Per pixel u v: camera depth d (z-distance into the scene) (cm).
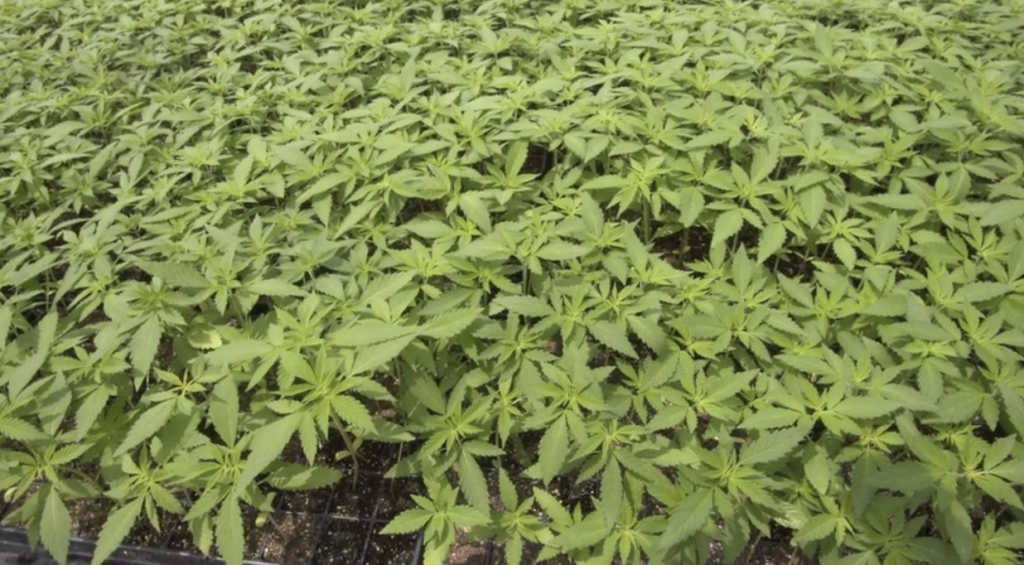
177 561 62
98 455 63
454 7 111
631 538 53
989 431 64
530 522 57
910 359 56
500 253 64
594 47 92
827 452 56
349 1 117
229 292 64
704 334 60
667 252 81
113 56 106
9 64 106
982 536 50
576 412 55
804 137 74
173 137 91
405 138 80
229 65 102
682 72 85
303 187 82
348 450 67
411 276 63
